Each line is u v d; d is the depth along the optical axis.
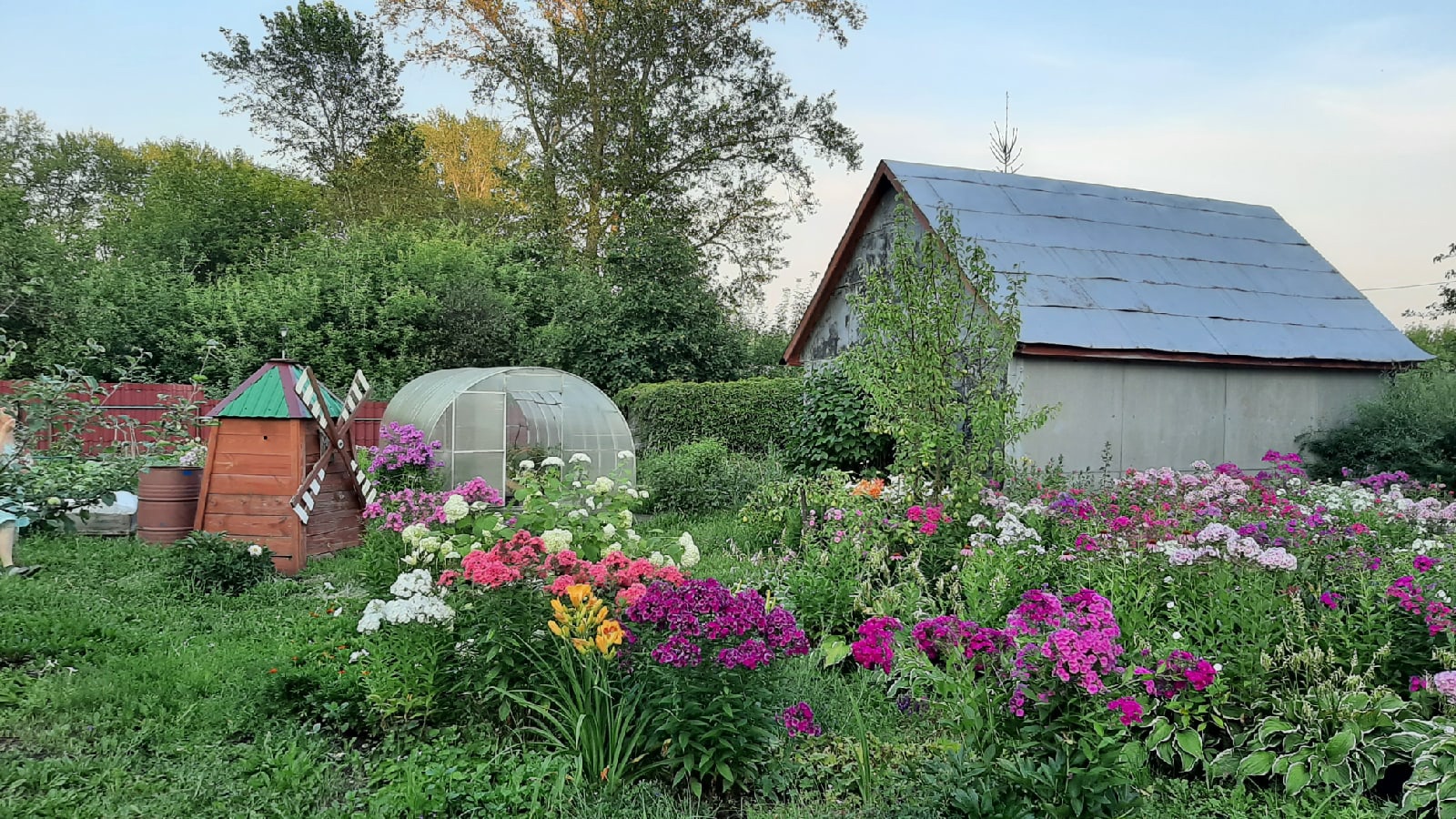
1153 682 3.89
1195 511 7.51
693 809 3.98
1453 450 10.78
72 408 10.44
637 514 13.06
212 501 9.79
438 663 4.73
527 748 4.41
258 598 7.77
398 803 3.85
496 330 21.50
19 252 18.03
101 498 9.95
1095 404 10.63
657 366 20.67
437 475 11.85
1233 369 11.48
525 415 16.11
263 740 4.57
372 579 7.45
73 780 4.05
